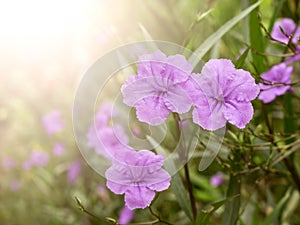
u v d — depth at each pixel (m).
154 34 0.99
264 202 0.92
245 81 0.53
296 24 0.81
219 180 0.98
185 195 0.64
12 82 1.78
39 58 1.66
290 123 0.79
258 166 0.71
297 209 1.00
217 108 0.53
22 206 1.50
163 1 1.00
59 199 1.38
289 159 0.77
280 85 0.70
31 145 1.69
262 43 0.71
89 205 1.24
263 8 1.01
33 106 1.71
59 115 1.45
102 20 0.99
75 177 1.34
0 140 1.84
